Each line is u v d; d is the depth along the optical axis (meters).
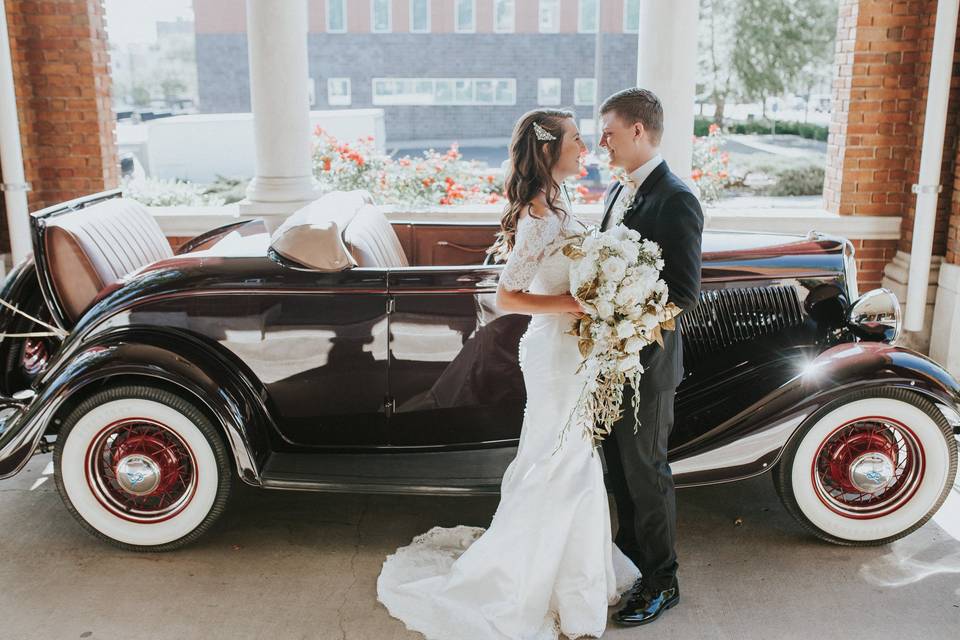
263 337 3.25
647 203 2.65
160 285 3.24
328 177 6.36
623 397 2.72
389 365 3.29
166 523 3.28
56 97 5.79
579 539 2.77
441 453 3.41
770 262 3.57
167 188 7.17
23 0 5.62
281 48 5.34
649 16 5.23
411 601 2.95
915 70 5.46
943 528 3.50
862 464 3.21
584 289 2.51
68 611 2.95
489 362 3.29
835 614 2.91
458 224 4.21
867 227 5.68
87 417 3.18
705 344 3.56
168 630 2.84
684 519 3.59
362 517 3.63
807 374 3.18
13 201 5.41
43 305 3.91
